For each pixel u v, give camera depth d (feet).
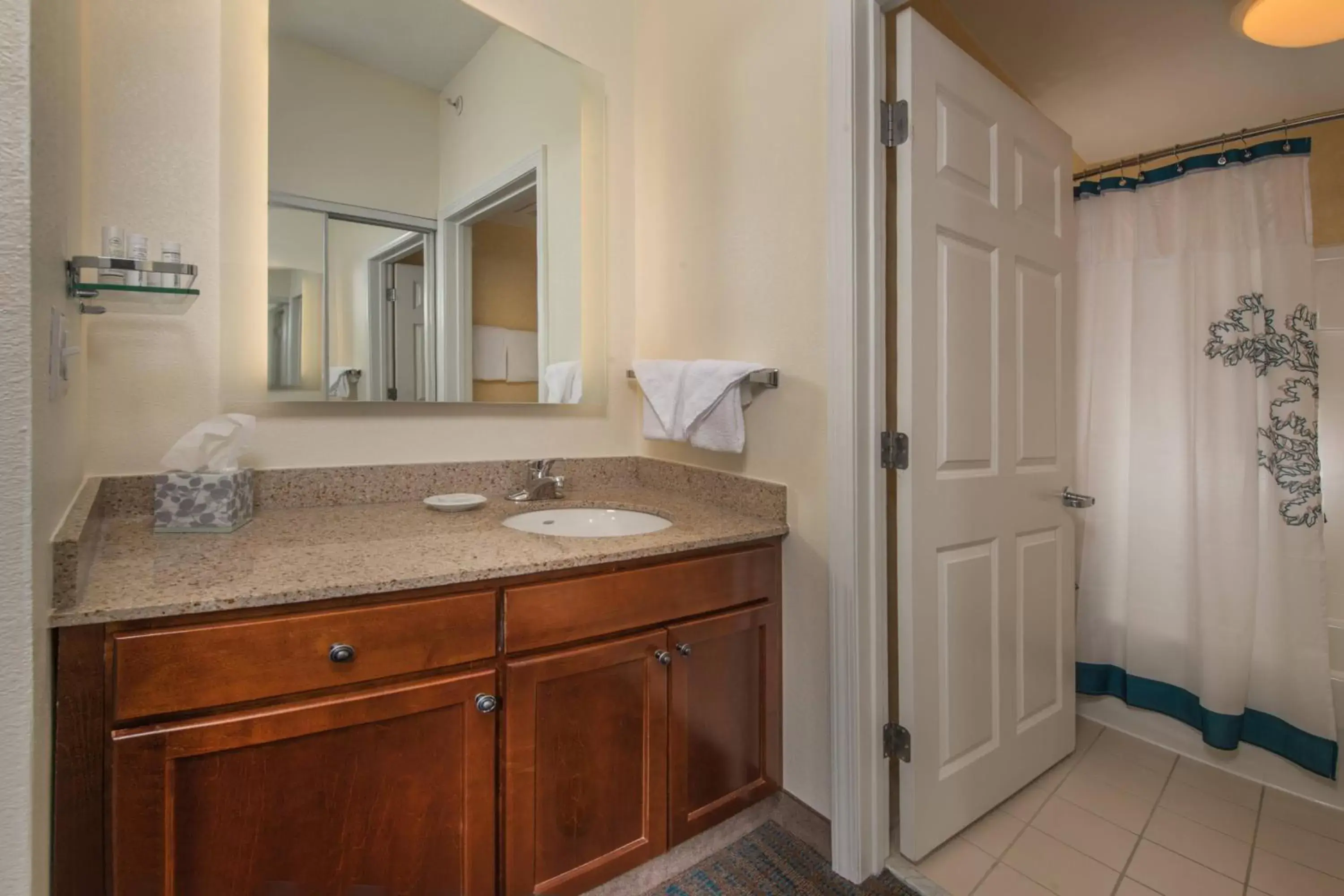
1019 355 5.31
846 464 4.20
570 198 5.84
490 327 5.38
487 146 5.34
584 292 5.95
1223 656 5.89
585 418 5.98
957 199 4.66
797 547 4.59
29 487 1.91
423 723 3.13
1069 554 6.01
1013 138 5.26
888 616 4.59
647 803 3.92
